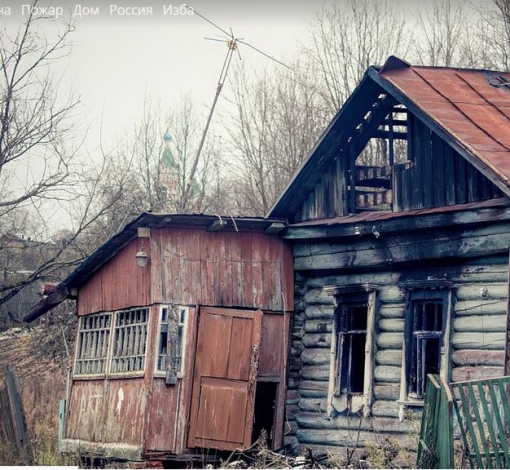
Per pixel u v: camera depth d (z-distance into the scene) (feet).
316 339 58.54
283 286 58.49
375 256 55.06
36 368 103.60
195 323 55.47
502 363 47.16
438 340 52.80
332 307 57.93
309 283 59.67
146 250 56.39
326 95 105.19
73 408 61.98
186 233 56.54
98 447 57.26
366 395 54.39
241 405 54.85
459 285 50.34
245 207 108.06
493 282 48.80
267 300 57.82
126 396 56.18
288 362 58.39
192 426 54.29
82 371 62.28
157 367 54.54
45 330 110.42
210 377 55.11
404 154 96.58
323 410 56.95
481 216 48.19
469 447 37.19
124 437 55.42
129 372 56.54
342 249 57.06
